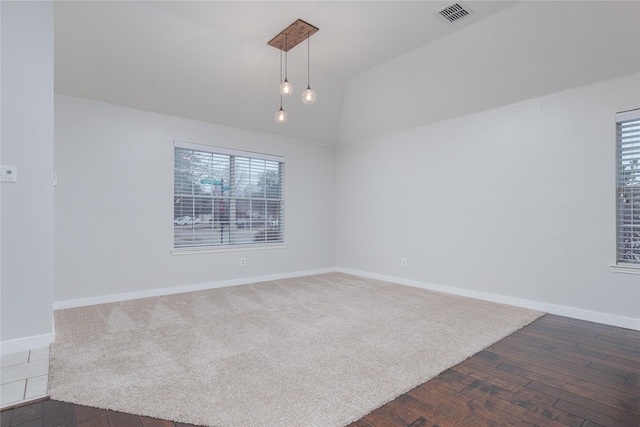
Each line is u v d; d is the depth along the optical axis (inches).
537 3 113.3
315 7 118.3
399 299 155.3
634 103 115.7
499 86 143.3
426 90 163.6
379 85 176.1
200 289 175.5
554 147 134.4
